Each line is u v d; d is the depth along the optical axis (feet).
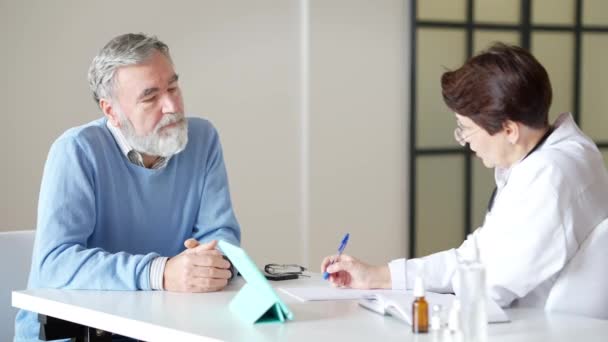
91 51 12.69
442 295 6.51
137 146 7.93
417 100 15.78
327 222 15.11
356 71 15.23
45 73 12.31
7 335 8.37
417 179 15.92
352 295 6.81
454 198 16.33
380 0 15.37
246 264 6.02
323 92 14.89
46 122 12.35
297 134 14.75
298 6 14.60
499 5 16.29
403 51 15.71
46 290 7.19
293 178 14.76
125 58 7.77
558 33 16.70
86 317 6.40
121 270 7.17
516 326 5.85
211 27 13.75
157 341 5.84
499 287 6.44
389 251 15.83
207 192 8.54
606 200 6.66
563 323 5.94
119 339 7.67
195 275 7.04
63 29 12.42
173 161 8.31
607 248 6.52
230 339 5.44
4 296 8.34
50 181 7.74
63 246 7.48
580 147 6.68
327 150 15.02
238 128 14.11
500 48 6.60
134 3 13.02
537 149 6.77
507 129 6.61
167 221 8.31
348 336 5.50
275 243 14.65
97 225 7.98
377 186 15.62
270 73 14.37
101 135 8.02
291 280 7.54
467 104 6.59
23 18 12.08
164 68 7.88
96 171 7.87
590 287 6.51
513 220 6.48
